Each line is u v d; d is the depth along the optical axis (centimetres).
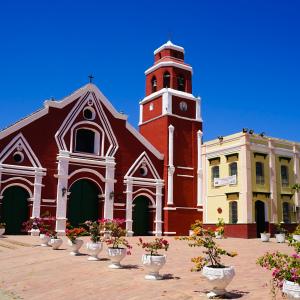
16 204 2816
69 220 3025
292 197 3394
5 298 1029
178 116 3675
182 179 3566
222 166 3388
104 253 1819
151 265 1187
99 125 3281
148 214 3462
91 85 3306
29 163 2888
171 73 3812
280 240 2617
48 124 3028
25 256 1764
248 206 3078
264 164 3272
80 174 3094
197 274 1284
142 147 3497
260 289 1040
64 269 1407
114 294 1020
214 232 1047
